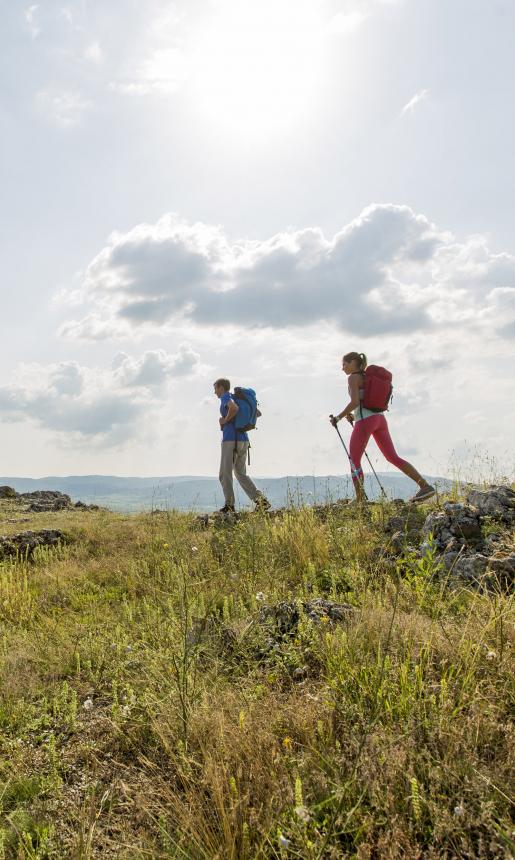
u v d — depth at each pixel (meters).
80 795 2.82
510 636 3.45
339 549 6.68
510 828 2.03
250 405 10.30
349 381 8.02
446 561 5.31
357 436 7.96
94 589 7.05
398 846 2.03
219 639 4.31
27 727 3.49
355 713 2.86
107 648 4.61
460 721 2.66
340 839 2.18
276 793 2.34
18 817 2.62
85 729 3.47
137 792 2.74
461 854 2.00
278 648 3.98
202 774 2.67
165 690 3.62
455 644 3.44
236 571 6.43
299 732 2.86
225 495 10.26
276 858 2.05
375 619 3.91
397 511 7.47
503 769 2.33
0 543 9.37
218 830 2.29
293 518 8.07
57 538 9.98
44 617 5.96
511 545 5.37
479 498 6.52
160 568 7.24
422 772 2.37
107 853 2.36
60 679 4.28
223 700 3.29
